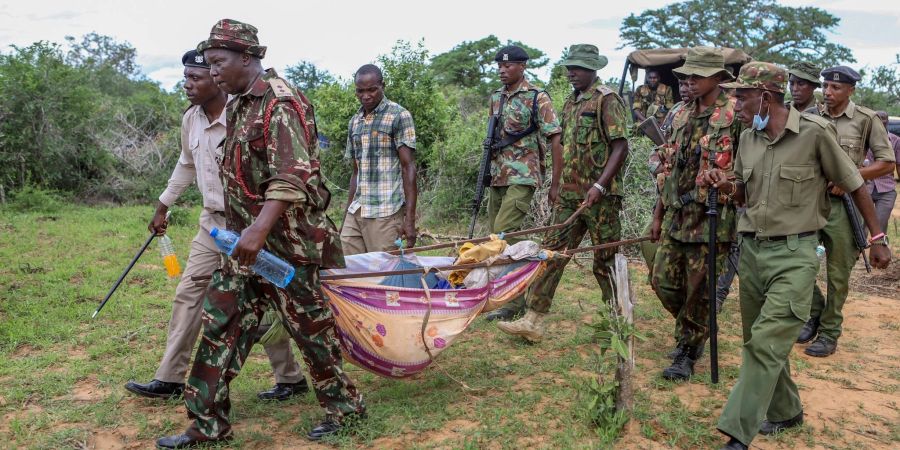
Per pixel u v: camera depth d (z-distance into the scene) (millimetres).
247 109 3713
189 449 3898
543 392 4750
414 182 6055
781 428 4199
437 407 4488
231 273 3803
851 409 4566
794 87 6051
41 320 6305
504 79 6422
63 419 4367
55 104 13195
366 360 4387
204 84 4414
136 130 15227
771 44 44562
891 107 35094
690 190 4941
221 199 4496
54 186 13445
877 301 7324
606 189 5711
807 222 3879
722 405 4559
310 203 3695
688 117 4996
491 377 5051
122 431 4211
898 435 4176
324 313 3914
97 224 10859
